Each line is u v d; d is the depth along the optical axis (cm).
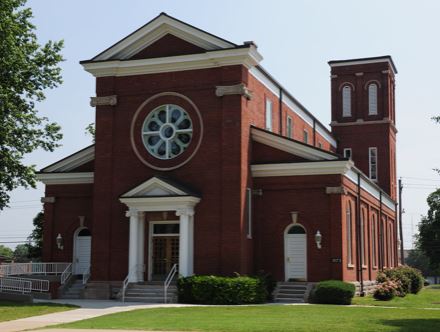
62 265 3862
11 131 3609
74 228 3938
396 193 6241
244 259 3422
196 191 3500
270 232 3566
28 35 3731
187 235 3400
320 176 3494
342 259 3412
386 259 5194
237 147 3450
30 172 3716
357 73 6078
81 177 3938
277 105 4328
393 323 2220
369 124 5984
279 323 2209
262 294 3278
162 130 3647
